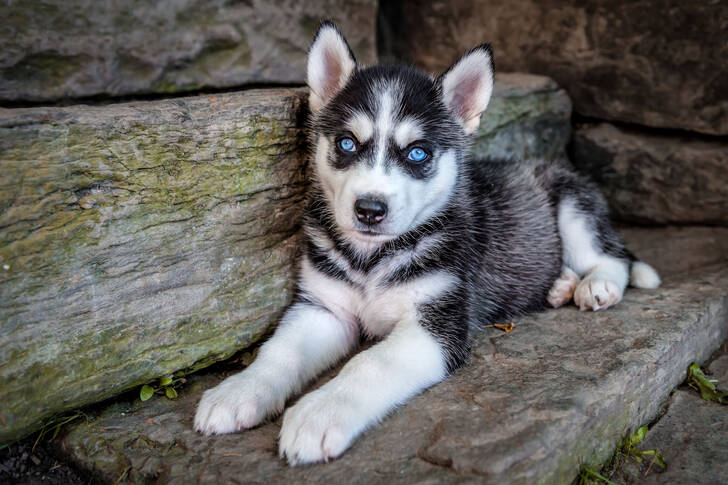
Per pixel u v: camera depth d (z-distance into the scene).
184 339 0.56
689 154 0.81
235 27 0.73
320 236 0.59
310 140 0.60
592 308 0.64
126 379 0.53
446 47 0.98
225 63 0.74
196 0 0.70
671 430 0.54
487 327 0.62
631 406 0.53
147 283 0.54
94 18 0.65
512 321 0.64
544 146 0.87
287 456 0.46
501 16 0.92
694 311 0.62
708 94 0.79
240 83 0.75
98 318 0.52
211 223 0.56
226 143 0.56
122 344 0.53
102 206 0.51
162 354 0.55
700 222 0.83
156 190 0.53
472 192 0.64
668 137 0.84
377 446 0.47
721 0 0.75
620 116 0.86
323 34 0.57
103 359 0.52
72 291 0.50
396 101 0.54
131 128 0.51
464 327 0.56
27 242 0.48
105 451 0.50
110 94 0.67
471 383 0.52
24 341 0.49
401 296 0.57
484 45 0.57
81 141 0.49
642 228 0.87
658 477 0.49
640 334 0.58
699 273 0.73
